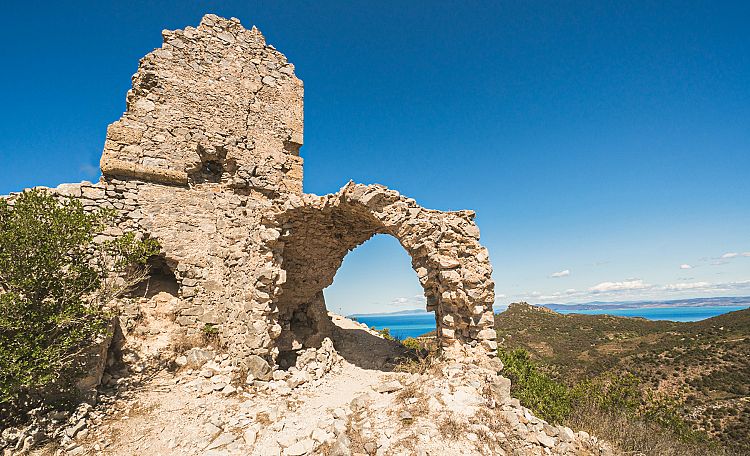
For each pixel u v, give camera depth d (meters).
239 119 11.95
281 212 9.23
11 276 5.44
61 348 5.55
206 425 5.75
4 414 5.38
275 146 12.59
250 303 8.66
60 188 8.60
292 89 13.39
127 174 9.55
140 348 8.14
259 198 11.93
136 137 10.02
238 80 12.18
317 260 11.56
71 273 6.09
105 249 7.14
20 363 5.05
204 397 6.82
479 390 6.12
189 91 11.17
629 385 10.90
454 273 7.62
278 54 13.35
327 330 12.44
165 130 10.54
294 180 12.81
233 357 8.56
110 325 7.28
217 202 10.59
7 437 4.95
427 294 8.70
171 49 11.14
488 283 7.66
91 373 6.38
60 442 5.06
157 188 9.82
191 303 9.41
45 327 5.68
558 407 8.18
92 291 6.52
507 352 11.29
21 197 6.04
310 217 9.85
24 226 5.63
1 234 5.41
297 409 6.73
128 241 7.18
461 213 8.45
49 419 5.42
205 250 9.98
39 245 5.69
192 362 8.14
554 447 5.37
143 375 7.50
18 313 5.39
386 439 5.05
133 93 10.30
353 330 14.52
